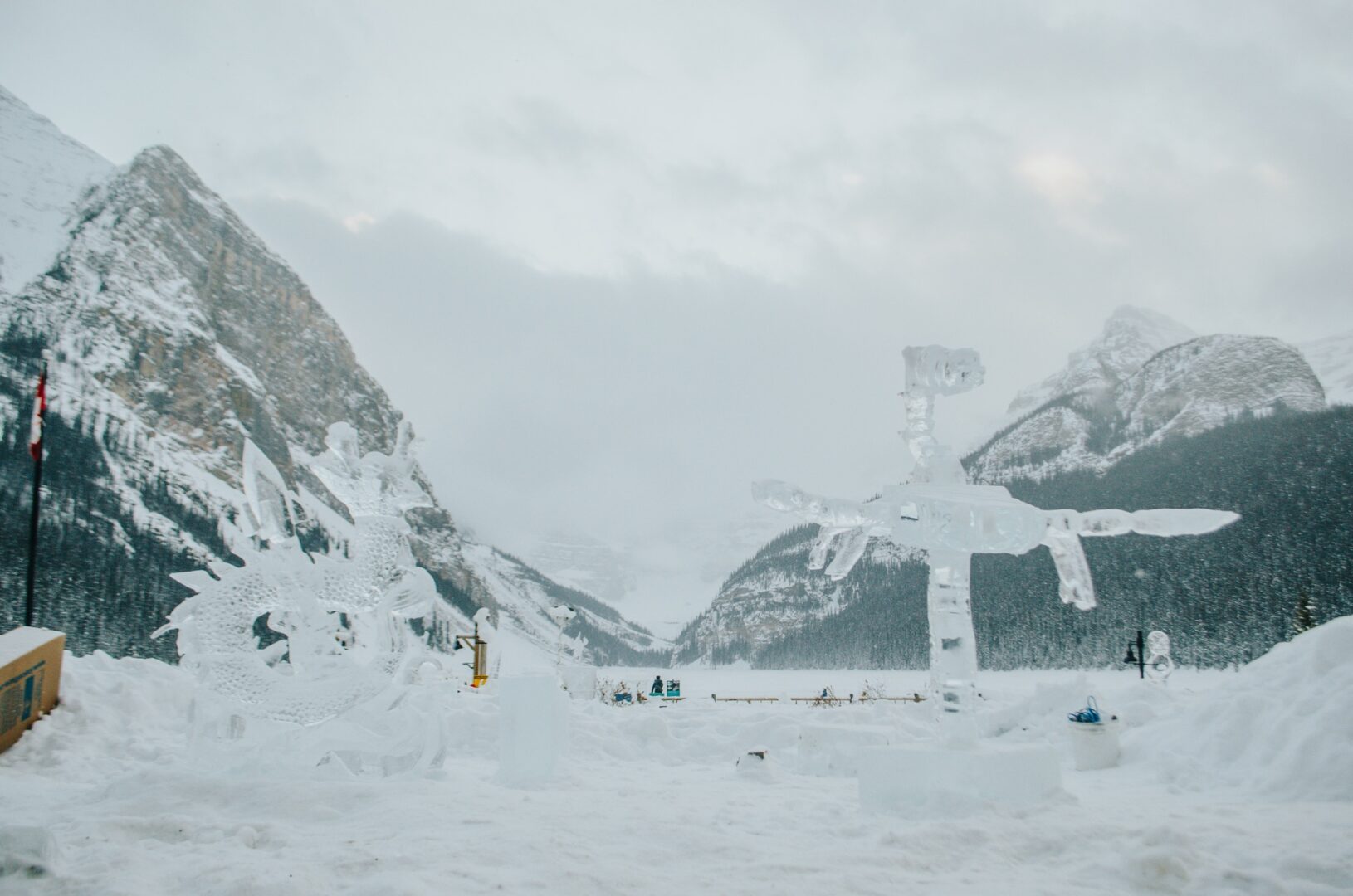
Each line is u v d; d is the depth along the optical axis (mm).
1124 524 7453
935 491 7836
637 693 28203
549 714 9016
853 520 7953
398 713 8758
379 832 6090
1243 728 9234
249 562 8828
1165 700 12398
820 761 10398
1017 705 13250
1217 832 6020
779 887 4922
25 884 4734
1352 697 8367
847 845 5980
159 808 6867
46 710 11023
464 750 11750
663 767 11156
